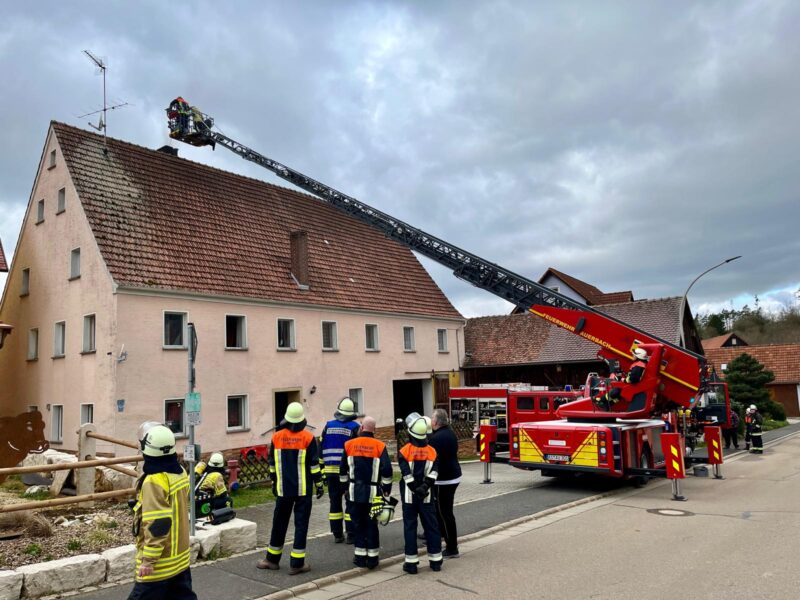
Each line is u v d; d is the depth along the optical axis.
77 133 20.20
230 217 22.77
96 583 6.84
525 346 30.42
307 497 7.26
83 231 18.02
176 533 4.66
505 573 7.05
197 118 26.05
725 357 51.53
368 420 7.63
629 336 14.76
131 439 16.17
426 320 28.52
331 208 29.11
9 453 16.33
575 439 13.07
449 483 7.89
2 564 6.90
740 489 13.18
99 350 16.81
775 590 6.12
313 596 6.48
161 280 17.75
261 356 20.17
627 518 10.12
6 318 21.62
